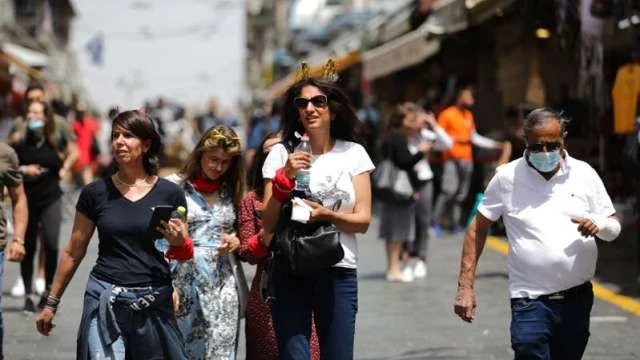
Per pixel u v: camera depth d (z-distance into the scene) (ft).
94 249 92.63
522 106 83.56
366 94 169.58
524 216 36.06
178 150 171.42
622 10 72.79
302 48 322.55
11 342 54.95
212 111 171.63
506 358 51.62
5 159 48.80
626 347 53.78
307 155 34.81
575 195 35.96
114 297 35.04
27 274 62.95
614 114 78.28
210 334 40.45
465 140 104.53
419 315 63.41
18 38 251.80
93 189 35.81
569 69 104.58
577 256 35.55
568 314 35.86
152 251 35.42
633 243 90.84
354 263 35.83
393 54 134.41
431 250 96.43
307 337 35.29
